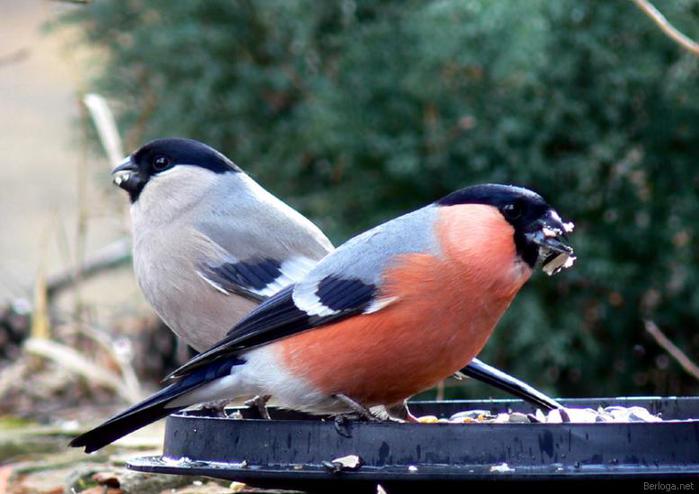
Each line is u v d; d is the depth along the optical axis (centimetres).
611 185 1199
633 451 585
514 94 1185
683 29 1173
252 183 961
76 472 891
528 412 771
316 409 706
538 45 1126
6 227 1833
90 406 1246
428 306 661
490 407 778
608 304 1204
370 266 673
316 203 1250
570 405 769
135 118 1369
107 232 1820
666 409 754
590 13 1177
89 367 1263
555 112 1170
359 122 1228
